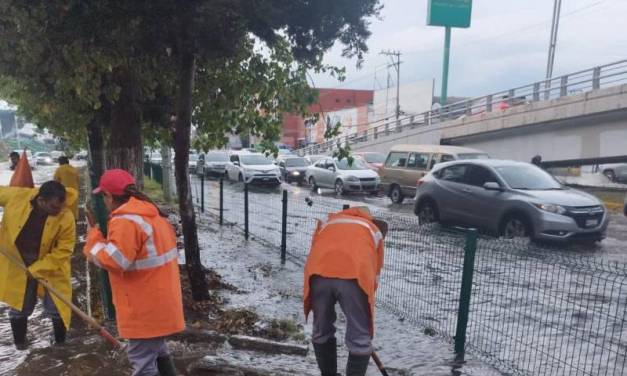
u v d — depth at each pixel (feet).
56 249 14.83
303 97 25.94
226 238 34.83
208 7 14.23
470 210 36.29
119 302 11.55
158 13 14.71
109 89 22.89
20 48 19.17
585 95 70.90
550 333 16.83
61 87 20.38
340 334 17.49
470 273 15.42
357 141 118.83
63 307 15.01
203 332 16.51
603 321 18.24
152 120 31.42
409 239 23.12
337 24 16.85
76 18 15.51
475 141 90.74
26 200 14.65
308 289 12.62
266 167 82.89
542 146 79.77
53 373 13.78
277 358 15.46
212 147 28.89
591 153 73.10
